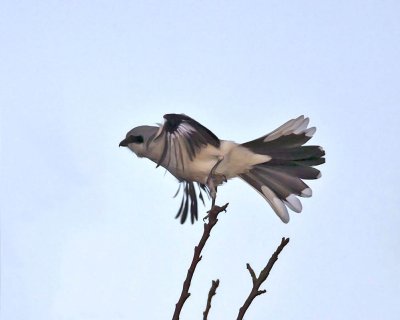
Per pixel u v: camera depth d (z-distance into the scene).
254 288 6.09
